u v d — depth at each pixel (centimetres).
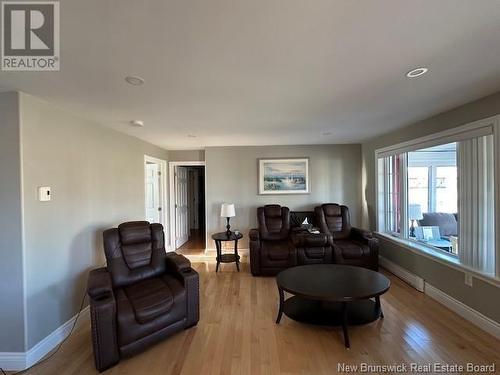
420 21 134
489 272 256
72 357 233
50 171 251
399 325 271
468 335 252
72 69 182
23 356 220
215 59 172
